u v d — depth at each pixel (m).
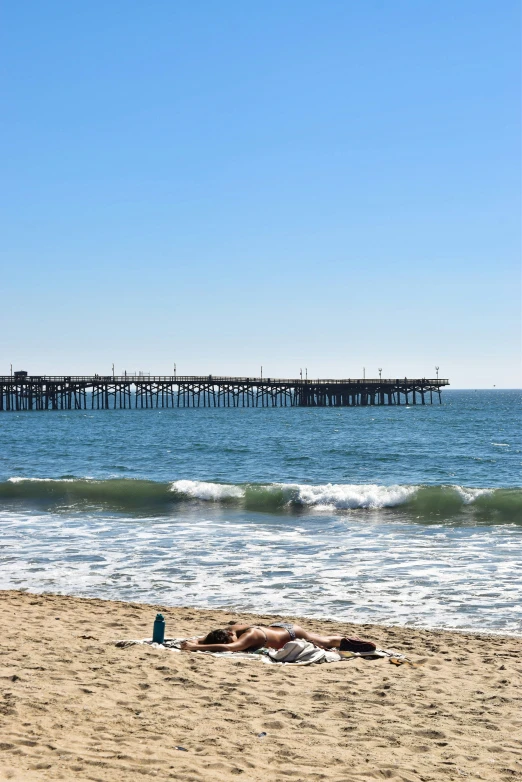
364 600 13.61
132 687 7.50
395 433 67.81
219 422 85.62
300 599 13.74
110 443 56.72
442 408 128.12
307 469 38.94
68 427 77.56
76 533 20.84
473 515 23.23
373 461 42.50
